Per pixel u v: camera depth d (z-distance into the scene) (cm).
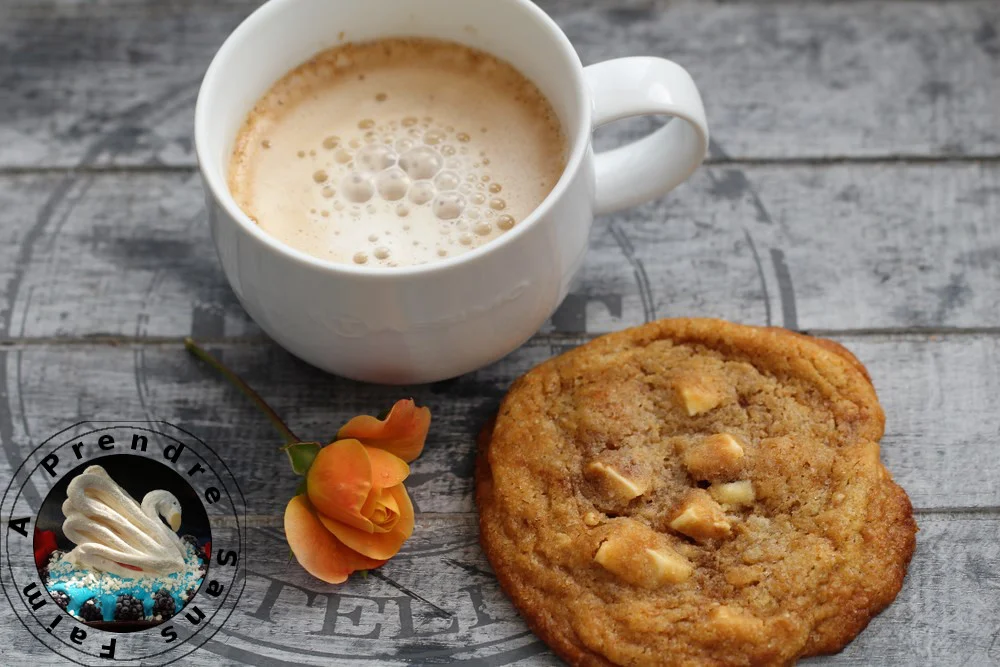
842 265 45
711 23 49
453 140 42
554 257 40
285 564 42
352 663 40
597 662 39
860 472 40
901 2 49
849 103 48
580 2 50
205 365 44
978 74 48
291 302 39
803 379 42
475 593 41
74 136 47
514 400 42
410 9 43
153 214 46
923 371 44
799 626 39
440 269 38
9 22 49
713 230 46
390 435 41
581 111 40
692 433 41
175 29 49
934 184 46
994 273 45
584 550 40
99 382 44
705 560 40
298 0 41
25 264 46
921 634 40
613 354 42
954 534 42
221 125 41
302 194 41
